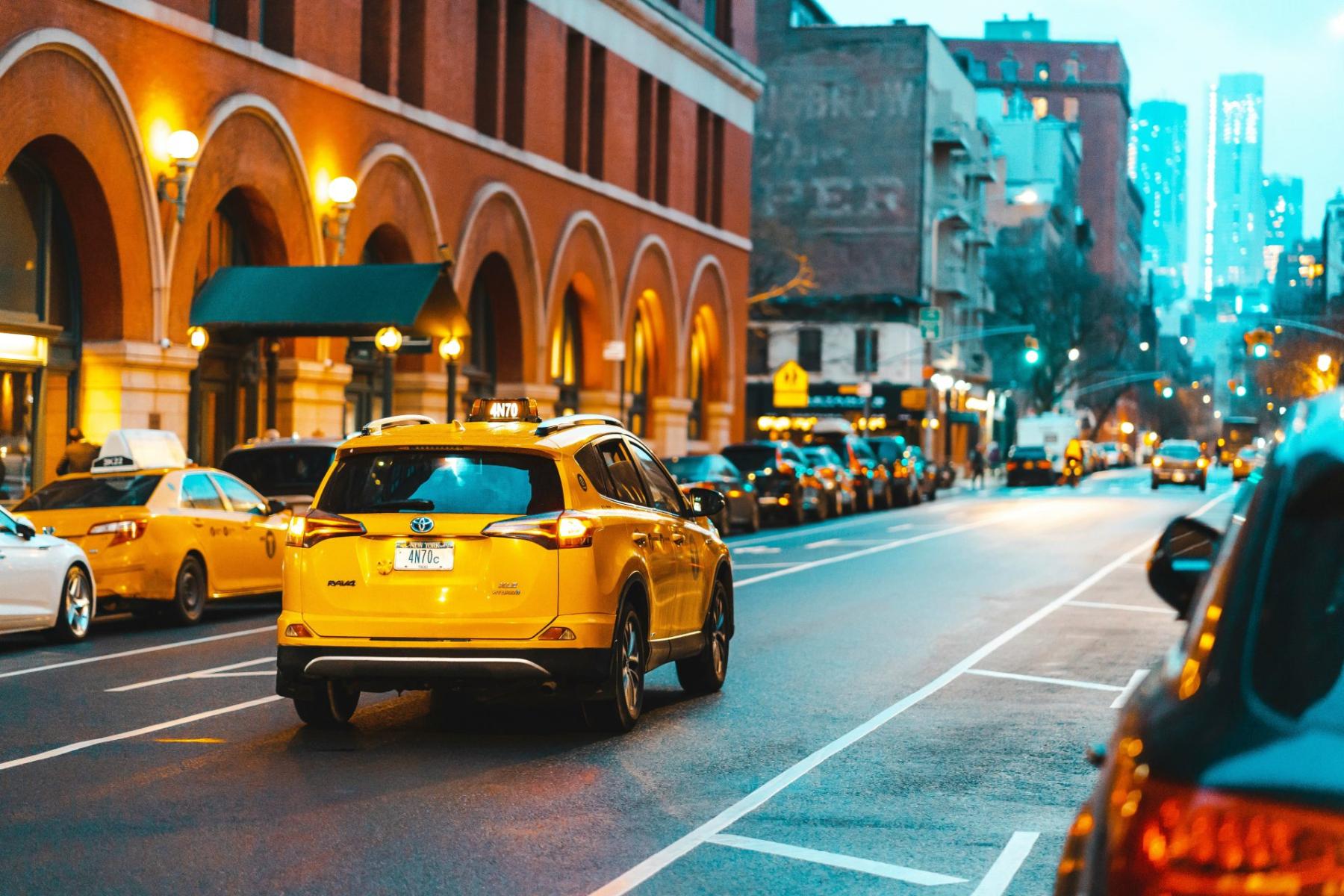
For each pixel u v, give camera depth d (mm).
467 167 37531
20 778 9320
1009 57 166125
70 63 24672
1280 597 2861
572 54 43656
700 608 12578
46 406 25578
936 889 7000
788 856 7574
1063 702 12430
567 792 8969
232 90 28828
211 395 29562
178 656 15367
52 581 16250
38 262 25422
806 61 83938
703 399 54406
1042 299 104250
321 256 31609
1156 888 2662
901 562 27125
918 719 11602
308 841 7750
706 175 53125
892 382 81250
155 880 7000
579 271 43562
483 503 10438
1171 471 69250
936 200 87062
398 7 34906
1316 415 3148
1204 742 2725
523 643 10281
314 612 10453
